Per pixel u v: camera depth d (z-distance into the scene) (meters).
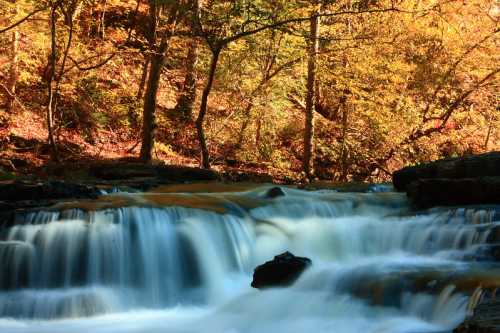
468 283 6.65
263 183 15.20
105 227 8.77
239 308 7.98
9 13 16.14
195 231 9.29
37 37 16.94
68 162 15.22
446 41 19.44
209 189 12.52
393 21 18.88
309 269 8.15
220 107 21.22
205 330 7.31
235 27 16.70
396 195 11.95
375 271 7.64
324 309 7.24
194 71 19.64
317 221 10.54
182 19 16.73
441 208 10.16
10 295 8.02
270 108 18.97
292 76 19.73
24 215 8.58
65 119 18.20
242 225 9.84
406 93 20.11
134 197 10.30
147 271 8.83
